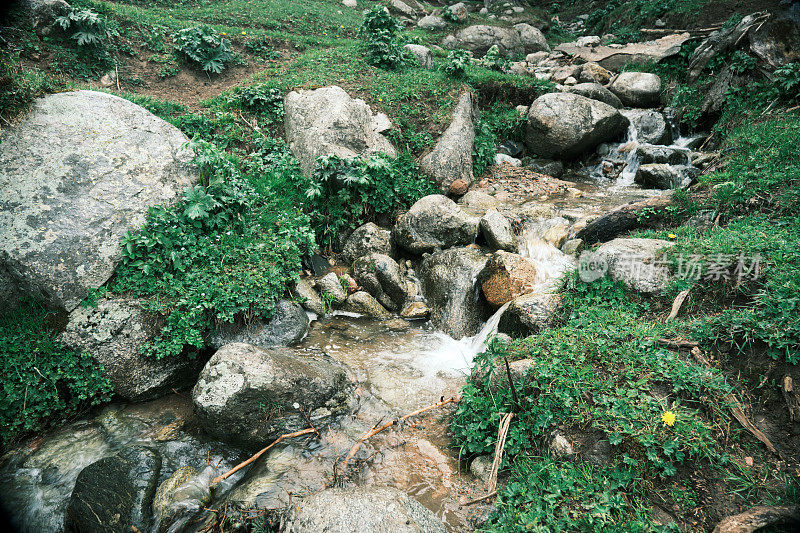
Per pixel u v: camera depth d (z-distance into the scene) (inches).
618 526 114.9
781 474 119.1
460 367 215.6
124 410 191.8
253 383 170.4
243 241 242.4
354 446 164.2
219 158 256.4
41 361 182.5
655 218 250.5
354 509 121.6
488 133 419.8
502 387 161.6
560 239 270.1
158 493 150.3
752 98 373.7
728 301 168.7
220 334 214.1
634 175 387.9
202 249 226.2
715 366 148.7
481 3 843.4
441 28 717.3
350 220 316.2
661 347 159.6
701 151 382.6
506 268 237.0
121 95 341.7
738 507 115.2
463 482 147.6
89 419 187.5
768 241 181.3
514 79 476.4
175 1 582.9
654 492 123.0
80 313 194.5
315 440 170.4
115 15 438.9
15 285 192.1
